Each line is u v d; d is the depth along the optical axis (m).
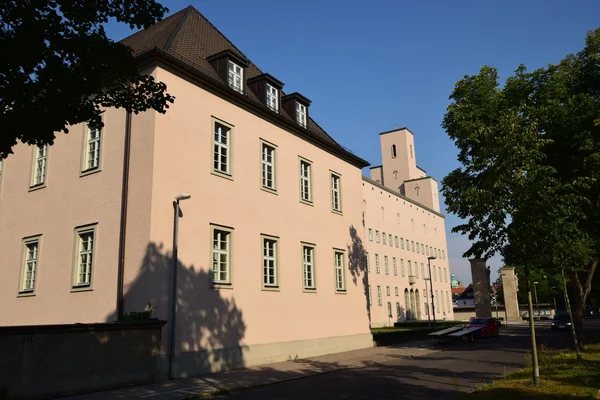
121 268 15.02
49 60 7.73
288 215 21.11
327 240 23.83
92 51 8.14
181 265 15.33
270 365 17.84
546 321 61.12
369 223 53.12
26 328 10.76
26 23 7.30
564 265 12.14
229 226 17.58
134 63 8.84
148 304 14.21
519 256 10.80
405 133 75.25
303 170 23.17
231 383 13.56
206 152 17.09
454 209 12.32
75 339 11.78
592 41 18.73
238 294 17.50
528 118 16.88
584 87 18.67
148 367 13.57
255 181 19.34
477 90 17.52
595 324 47.38
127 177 15.60
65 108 8.32
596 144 17.16
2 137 8.07
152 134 15.30
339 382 13.74
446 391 11.56
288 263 20.66
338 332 23.28
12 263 18.78
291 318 20.19
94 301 15.54
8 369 10.36
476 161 11.48
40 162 19.12
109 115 16.72
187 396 11.62
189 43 19.48
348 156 26.62
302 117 24.52
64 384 11.40
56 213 17.62
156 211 14.90
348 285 24.95
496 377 13.38
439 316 70.81
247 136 19.27
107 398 11.30
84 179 16.94
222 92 18.11
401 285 59.06
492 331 31.73
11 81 7.64
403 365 17.61
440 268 74.12
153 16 8.61
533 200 10.35
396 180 74.94
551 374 12.02
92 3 8.16
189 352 15.03
